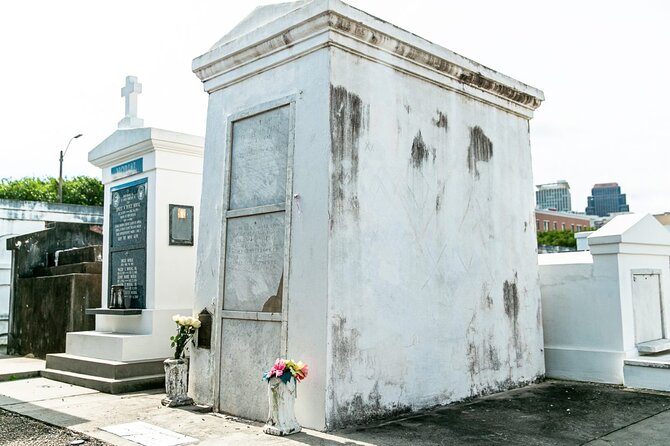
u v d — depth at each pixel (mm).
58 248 13578
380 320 6383
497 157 8500
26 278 12664
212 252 7281
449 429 5883
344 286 6020
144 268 9266
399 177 6844
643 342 8867
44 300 11789
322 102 6148
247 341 6605
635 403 7117
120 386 8078
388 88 6832
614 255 8617
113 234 10164
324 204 5973
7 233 16859
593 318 8797
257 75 6992
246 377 6547
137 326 9141
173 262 9227
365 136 6469
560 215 63625
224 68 7367
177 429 5969
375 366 6262
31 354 12086
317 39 6258
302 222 6176
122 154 9836
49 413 6773
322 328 5824
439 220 7348
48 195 34969
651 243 9203
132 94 10523
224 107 7398
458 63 7680
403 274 6742
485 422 6184
